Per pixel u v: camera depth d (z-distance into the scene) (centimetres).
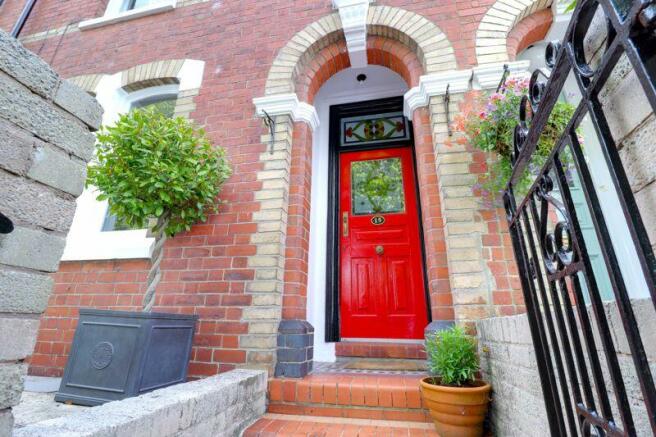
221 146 308
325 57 338
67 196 97
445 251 252
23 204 85
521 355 148
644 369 62
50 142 93
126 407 139
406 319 318
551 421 107
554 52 90
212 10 388
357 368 269
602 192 270
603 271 253
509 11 304
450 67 291
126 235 323
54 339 290
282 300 266
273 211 277
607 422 75
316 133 395
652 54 56
